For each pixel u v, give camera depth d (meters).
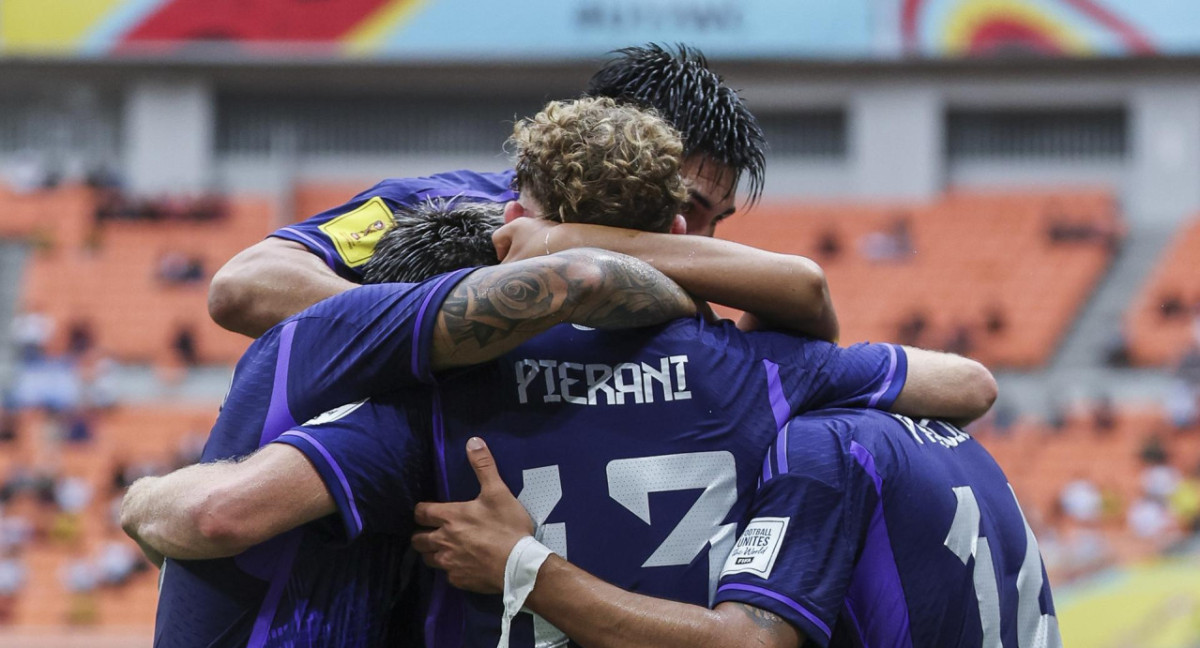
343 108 59.12
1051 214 57.62
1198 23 55.19
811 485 6.60
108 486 45.78
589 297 6.37
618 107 7.20
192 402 51.53
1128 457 47.00
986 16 56.09
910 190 58.19
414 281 7.14
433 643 6.77
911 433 7.29
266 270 7.92
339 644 6.66
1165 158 57.28
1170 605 39.28
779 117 59.22
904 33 56.16
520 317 6.25
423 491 6.67
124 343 53.66
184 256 56.66
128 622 40.84
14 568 42.22
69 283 55.53
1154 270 55.81
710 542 6.56
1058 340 54.50
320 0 56.69
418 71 57.00
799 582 6.36
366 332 6.55
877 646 6.91
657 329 6.84
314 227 8.49
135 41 56.06
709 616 6.24
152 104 57.53
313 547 6.60
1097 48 55.59
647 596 6.33
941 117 58.31
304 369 6.70
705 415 6.70
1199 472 46.28
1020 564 7.46
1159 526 43.78
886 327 55.31
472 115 59.28
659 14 56.59
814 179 58.84
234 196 57.84
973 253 56.88
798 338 7.29
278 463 6.21
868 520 6.83
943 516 7.02
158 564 7.00
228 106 58.91
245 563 6.53
